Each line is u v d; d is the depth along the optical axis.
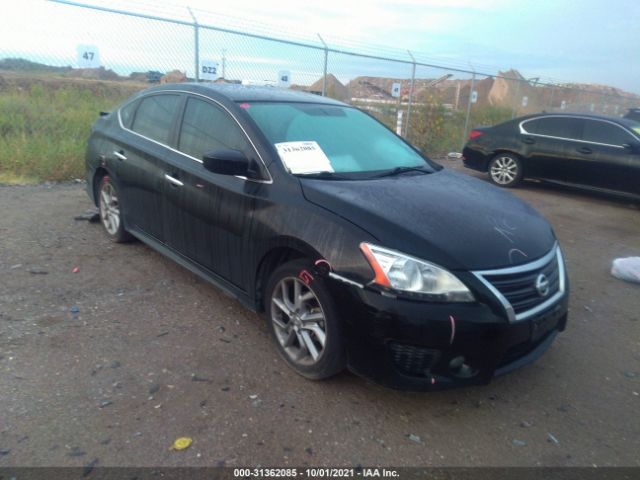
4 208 6.03
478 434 2.79
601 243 6.61
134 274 4.48
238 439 2.60
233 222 3.46
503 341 2.73
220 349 3.40
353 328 2.77
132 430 2.60
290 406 2.88
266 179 3.34
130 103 4.95
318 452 2.56
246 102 3.83
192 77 8.69
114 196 5.05
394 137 4.48
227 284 3.68
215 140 3.78
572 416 3.00
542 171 9.31
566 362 3.61
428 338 2.62
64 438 2.51
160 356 3.27
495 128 9.91
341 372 3.25
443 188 3.62
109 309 3.83
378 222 2.85
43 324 3.54
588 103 25.50
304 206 3.07
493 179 9.94
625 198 9.49
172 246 4.21
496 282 2.76
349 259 2.78
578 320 4.29
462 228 2.97
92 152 5.25
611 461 2.65
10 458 2.36
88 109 9.20
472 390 3.20
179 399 2.87
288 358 3.22
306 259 3.06
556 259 3.29
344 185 3.31
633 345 3.91
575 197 9.34
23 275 4.28
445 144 13.31
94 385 2.93
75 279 4.29
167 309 3.90
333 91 11.14
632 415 3.05
